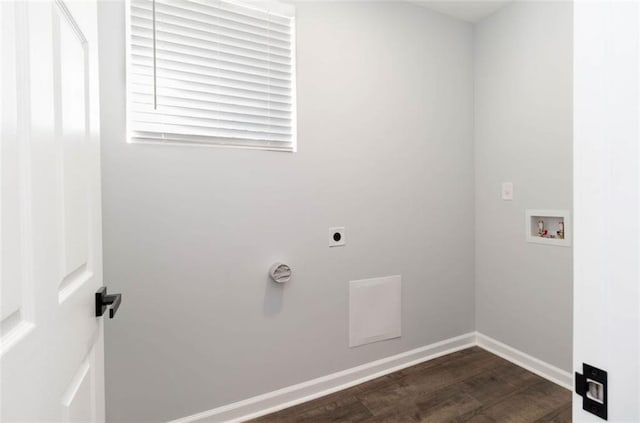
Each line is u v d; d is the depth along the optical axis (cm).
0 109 44
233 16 163
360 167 200
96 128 90
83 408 78
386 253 210
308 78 181
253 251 168
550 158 197
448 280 236
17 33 48
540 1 200
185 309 153
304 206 182
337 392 189
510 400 180
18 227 48
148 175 145
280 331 176
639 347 38
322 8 185
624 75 38
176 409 152
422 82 222
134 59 144
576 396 44
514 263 221
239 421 164
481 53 239
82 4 79
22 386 48
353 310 199
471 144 245
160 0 147
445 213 234
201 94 158
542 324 204
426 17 222
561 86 191
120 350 141
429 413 170
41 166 55
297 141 179
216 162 159
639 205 37
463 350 240
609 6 39
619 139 39
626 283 38
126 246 141
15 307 47
